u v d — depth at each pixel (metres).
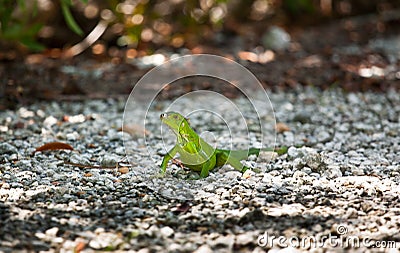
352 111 5.50
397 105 5.72
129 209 3.25
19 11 7.00
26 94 5.71
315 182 3.68
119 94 5.81
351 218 3.18
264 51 7.42
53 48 7.03
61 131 4.75
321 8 8.64
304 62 7.05
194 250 2.84
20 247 2.80
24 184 3.61
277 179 3.73
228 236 2.96
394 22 8.66
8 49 6.81
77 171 3.88
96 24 7.13
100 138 4.58
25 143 4.41
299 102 5.76
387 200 3.43
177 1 7.65
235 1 8.25
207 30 7.80
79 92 5.83
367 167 4.03
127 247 2.86
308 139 4.69
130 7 7.17
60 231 2.99
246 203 3.34
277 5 8.48
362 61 7.16
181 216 3.18
